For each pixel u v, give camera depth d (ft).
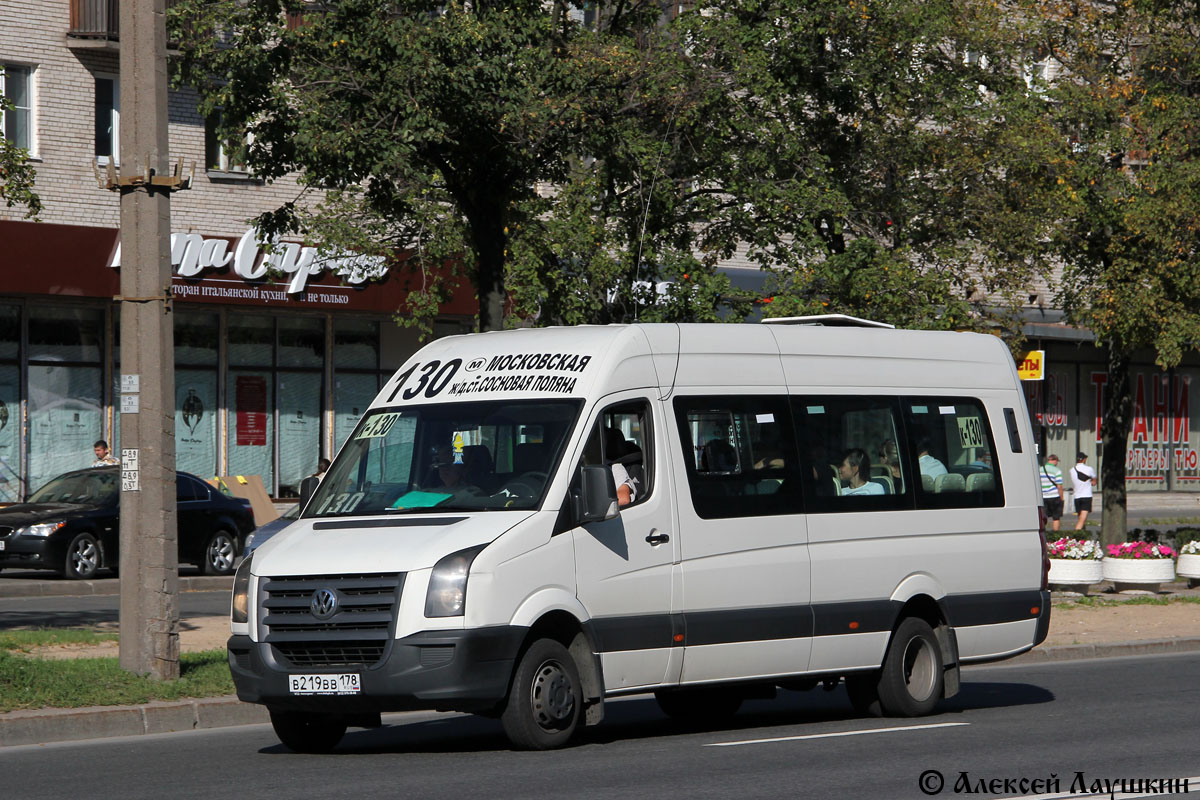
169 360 102.12
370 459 88.43
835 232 196.65
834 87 184.34
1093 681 120.26
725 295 182.80
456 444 86.63
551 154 144.66
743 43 175.22
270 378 261.65
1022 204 201.36
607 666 83.97
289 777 75.20
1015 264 202.08
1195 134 207.31
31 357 234.79
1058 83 214.07
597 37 161.68
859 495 97.60
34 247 227.61
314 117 131.03
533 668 80.94
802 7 177.88
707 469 90.17
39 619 144.77
